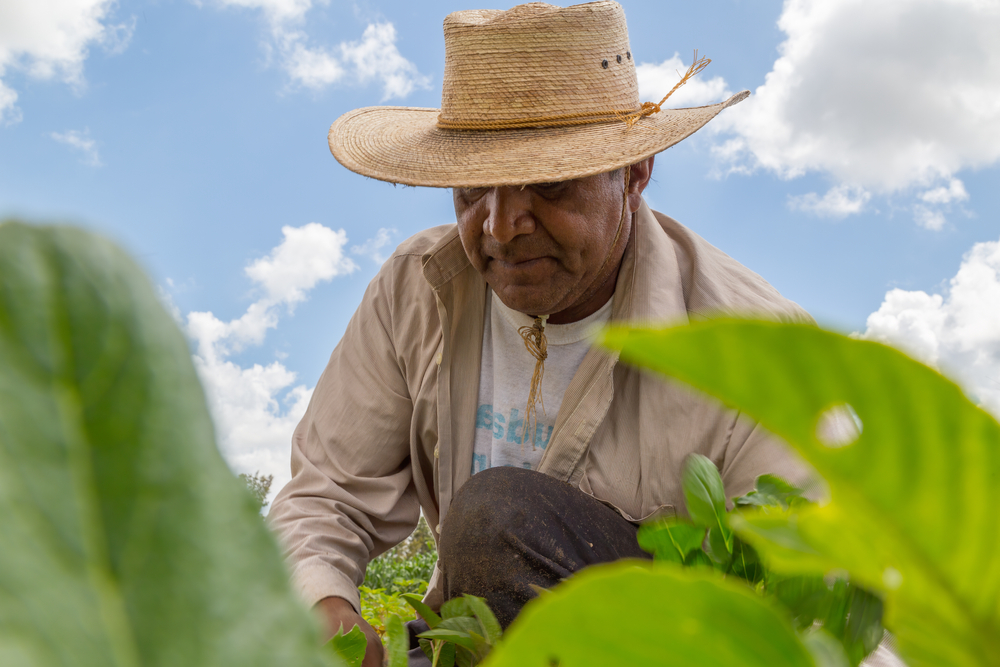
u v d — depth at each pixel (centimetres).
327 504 204
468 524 138
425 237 236
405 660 54
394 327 227
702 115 186
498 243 179
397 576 848
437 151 188
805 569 24
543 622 19
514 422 207
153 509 13
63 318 12
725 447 183
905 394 17
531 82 185
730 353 16
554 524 138
